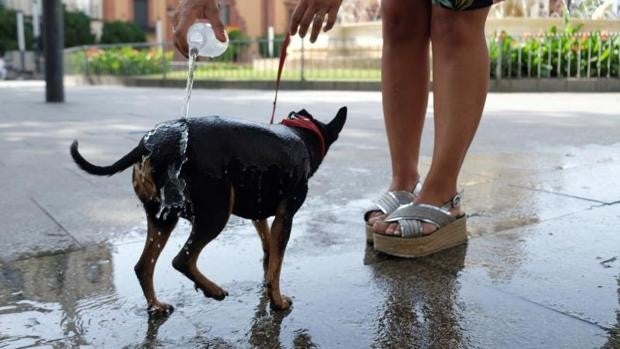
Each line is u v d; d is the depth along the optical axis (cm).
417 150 303
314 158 219
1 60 2778
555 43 1315
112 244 288
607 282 234
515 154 498
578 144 546
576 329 197
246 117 800
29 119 789
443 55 270
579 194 361
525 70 1323
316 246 281
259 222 244
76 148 194
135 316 212
